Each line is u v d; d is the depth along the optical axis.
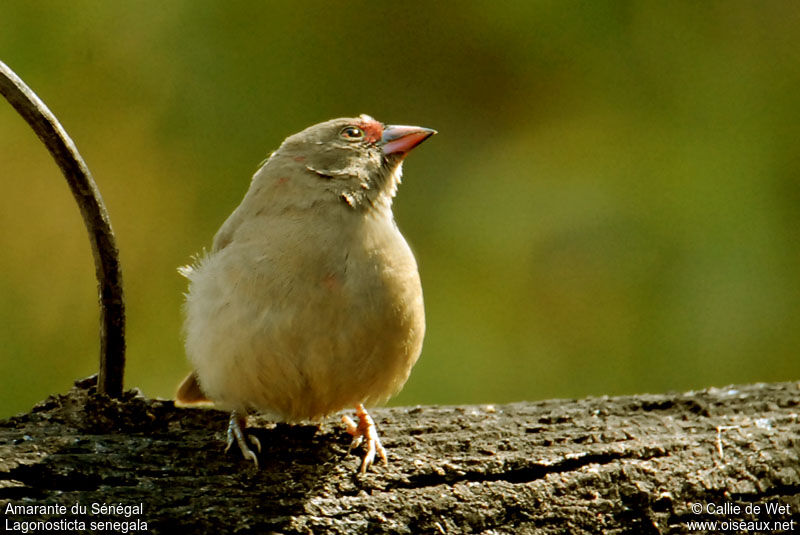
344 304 6.91
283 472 6.71
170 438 6.86
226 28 12.12
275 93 12.17
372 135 7.82
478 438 7.19
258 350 6.91
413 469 6.83
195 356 7.19
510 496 6.82
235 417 7.10
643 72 12.15
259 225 7.25
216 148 12.04
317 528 6.46
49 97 11.70
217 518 6.32
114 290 6.80
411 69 12.54
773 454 7.40
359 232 7.18
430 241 12.16
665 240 11.66
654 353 11.54
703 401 7.95
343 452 6.92
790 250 11.37
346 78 12.38
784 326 11.27
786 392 8.16
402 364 7.22
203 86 12.05
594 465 7.06
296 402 7.16
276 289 6.89
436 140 12.43
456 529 6.69
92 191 6.58
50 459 6.45
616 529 6.95
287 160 7.56
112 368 6.95
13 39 11.57
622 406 7.88
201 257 7.66
